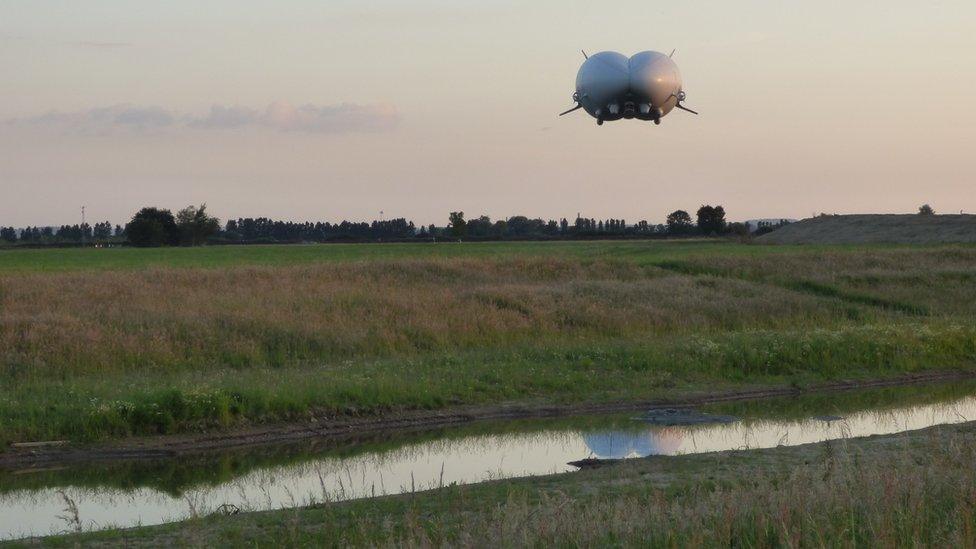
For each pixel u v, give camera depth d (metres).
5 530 12.72
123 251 93.12
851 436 17.34
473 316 31.30
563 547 8.27
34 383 21.23
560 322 32.84
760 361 27.38
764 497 9.28
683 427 20.39
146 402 19.34
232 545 10.48
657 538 8.29
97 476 16.38
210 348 25.55
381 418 20.94
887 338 30.52
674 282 42.44
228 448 18.62
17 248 112.19
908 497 9.02
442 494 12.69
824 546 7.71
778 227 133.12
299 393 20.98
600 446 18.42
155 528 11.58
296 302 32.06
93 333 25.16
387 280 41.41
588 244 103.88
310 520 11.48
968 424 17.91
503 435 19.75
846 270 50.28
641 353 27.19
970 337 31.70
